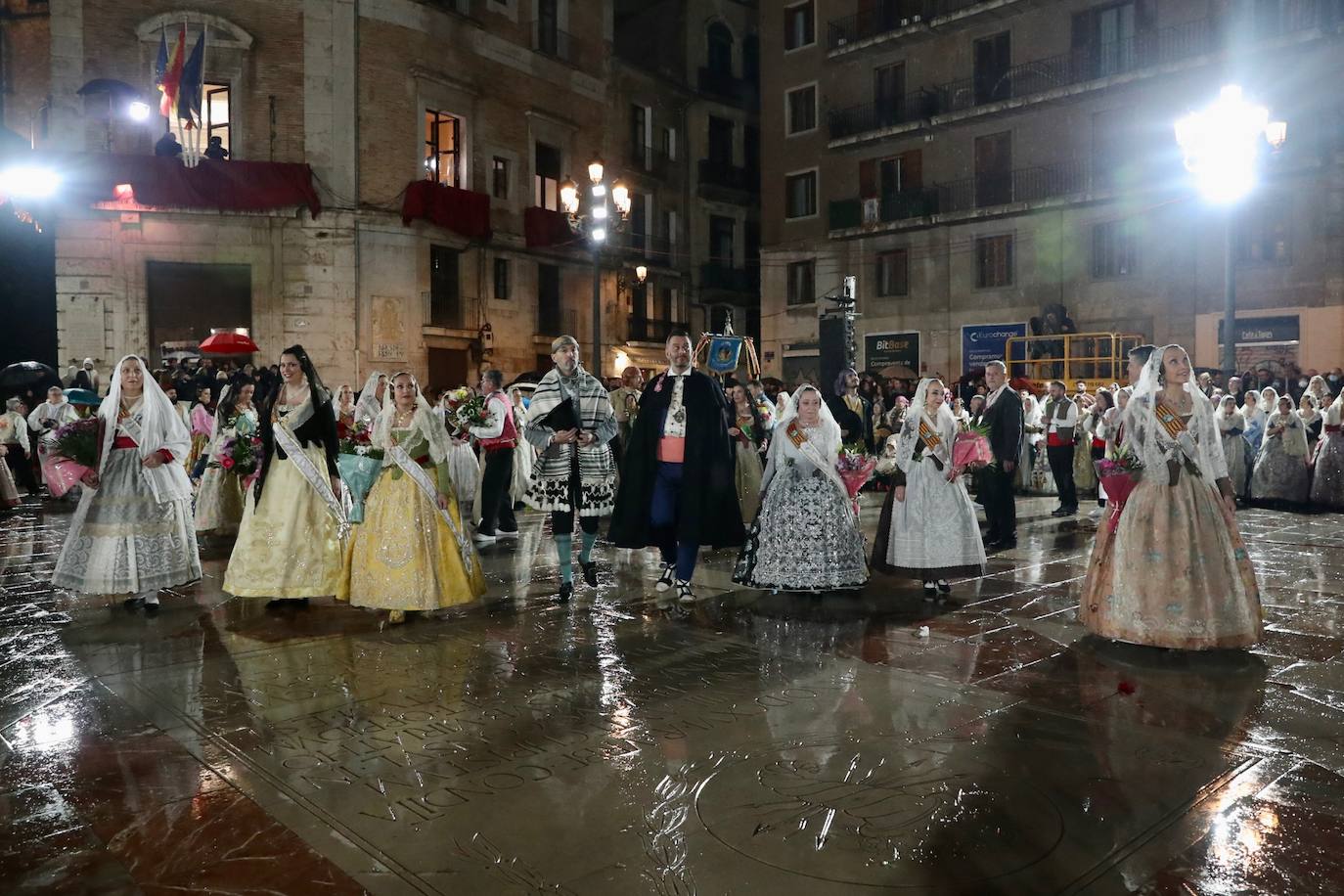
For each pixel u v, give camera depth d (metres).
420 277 24.95
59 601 7.16
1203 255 25.36
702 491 7.13
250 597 6.67
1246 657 5.52
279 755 4.03
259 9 23.03
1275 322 24.22
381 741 4.19
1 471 13.59
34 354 24.97
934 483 7.15
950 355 30.06
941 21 29.39
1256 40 24.12
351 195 23.72
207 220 22.91
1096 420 13.05
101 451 6.52
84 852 3.17
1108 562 5.76
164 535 6.75
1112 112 27.00
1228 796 3.56
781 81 33.91
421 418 6.51
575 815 3.43
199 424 10.86
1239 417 14.55
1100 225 27.27
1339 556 9.12
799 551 7.10
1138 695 4.80
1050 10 28.03
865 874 2.98
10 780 3.78
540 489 7.31
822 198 33.06
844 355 20.33
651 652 5.67
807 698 4.76
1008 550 9.63
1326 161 23.19
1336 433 13.27
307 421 6.77
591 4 30.58
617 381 17.28
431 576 6.41
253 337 23.31
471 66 26.38
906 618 6.57
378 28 24.03
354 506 6.31
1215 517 5.53
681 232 36.44
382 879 2.98
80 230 22.22
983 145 29.53
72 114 22.08
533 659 5.52
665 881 2.95
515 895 2.88
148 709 4.64
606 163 31.20
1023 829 3.29
